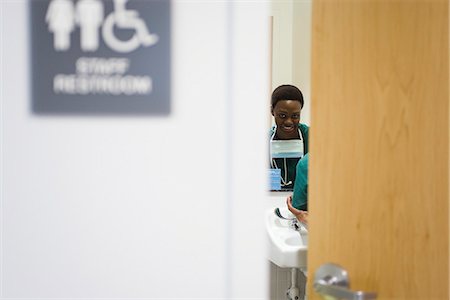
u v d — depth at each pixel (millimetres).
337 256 1163
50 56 938
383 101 1174
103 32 938
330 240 1160
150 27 944
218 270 986
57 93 945
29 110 948
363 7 1160
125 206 971
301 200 1690
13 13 935
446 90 1206
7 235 963
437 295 1217
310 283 1159
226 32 960
